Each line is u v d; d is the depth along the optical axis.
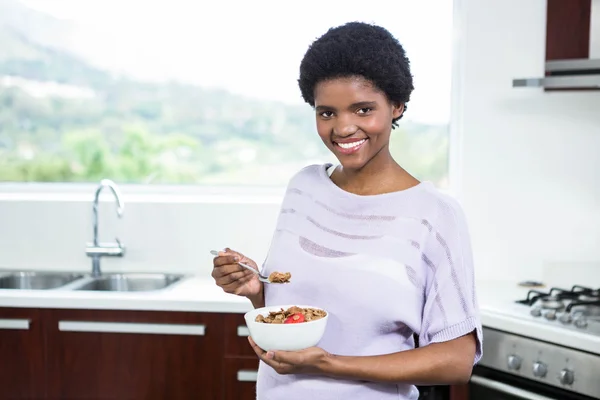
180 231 2.95
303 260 1.30
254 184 3.07
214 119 3.05
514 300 2.40
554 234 2.82
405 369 1.19
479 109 2.82
